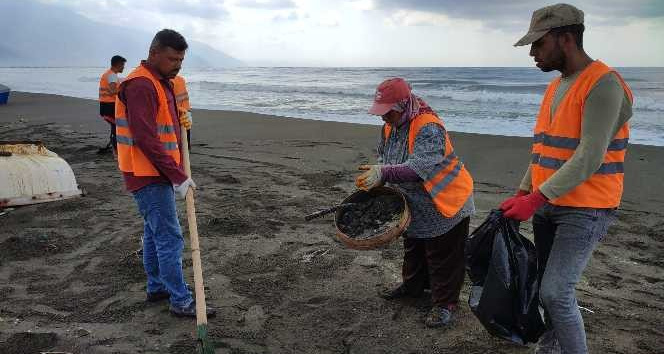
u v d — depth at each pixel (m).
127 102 3.15
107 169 8.02
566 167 2.30
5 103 19.53
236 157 9.08
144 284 4.10
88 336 3.35
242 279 4.20
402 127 3.23
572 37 2.36
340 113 17.05
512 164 8.63
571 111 2.37
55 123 13.80
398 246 4.86
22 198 5.83
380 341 3.33
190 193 3.37
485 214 5.91
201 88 30.44
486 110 17.31
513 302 2.78
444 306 3.48
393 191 3.40
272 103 20.81
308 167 8.24
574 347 2.58
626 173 7.87
